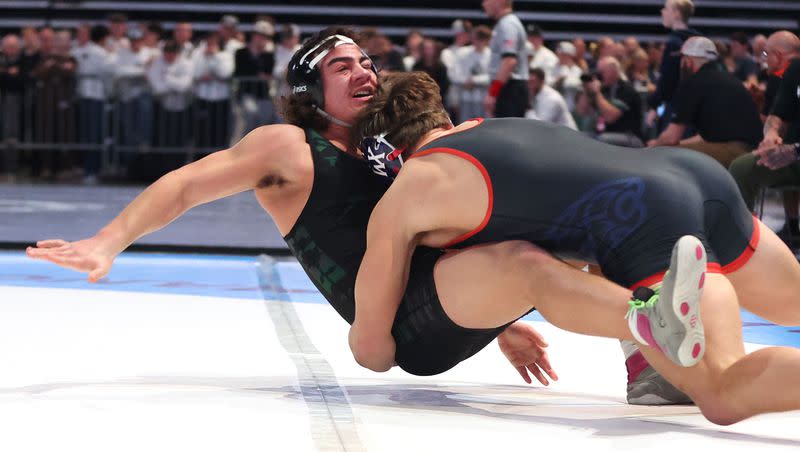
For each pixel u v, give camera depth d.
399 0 20.17
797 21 19.41
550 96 11.71
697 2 19.77
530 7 20.12
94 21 19.89
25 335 4.44
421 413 3.12
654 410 3.25
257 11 20.02
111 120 15.26
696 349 2.60
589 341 4.72
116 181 15.38
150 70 14.95
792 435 2.81
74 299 5.73
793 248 8.07
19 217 10.20
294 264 7.96
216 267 7.69
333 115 3.81
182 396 3.25
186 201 3.61
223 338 4.55
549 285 2.92
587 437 2.78
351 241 3.63
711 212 2.95
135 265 7.70
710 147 7.73
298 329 4.88
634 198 2.86
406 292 3.39
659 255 2.81
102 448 2.55
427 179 3.10
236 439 2.68
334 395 3.39
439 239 3.28
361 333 3.40
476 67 13.73
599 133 10.98
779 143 6.96
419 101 3.40
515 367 3.74
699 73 7.82
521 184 2.98
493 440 2.74
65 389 3.33
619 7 20.06
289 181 3.67
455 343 3.41
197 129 14.91
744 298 3.18
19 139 15.39
